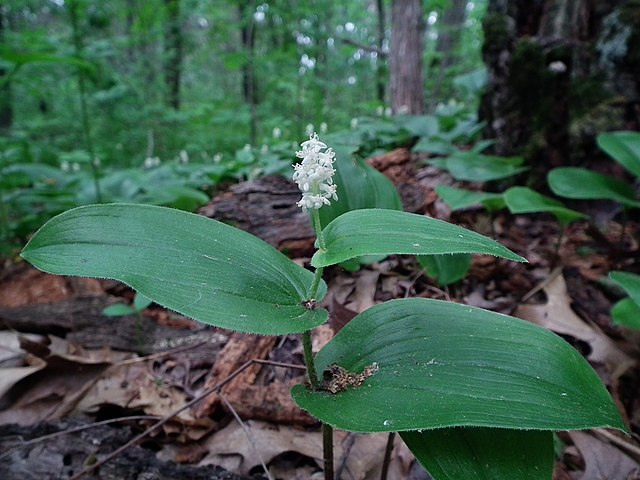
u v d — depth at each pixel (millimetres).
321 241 116
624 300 219
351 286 272
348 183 220
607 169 358
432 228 115
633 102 348
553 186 273
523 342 126
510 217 372
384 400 113
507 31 400
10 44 551
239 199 339
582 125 362
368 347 133
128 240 118
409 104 779
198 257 120
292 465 181
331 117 981
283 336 234
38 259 108
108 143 839
